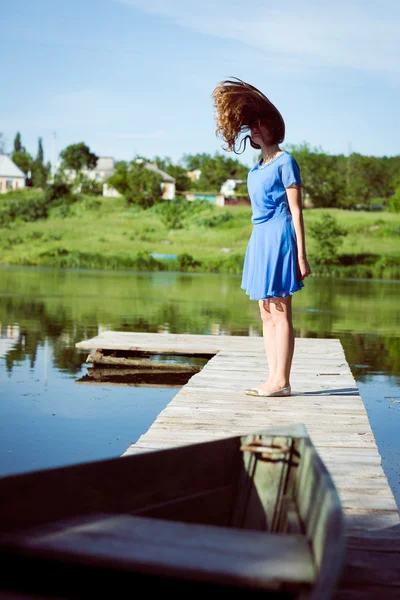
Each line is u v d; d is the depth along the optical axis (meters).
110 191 58.09
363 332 13.00
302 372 6.69
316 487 1.93
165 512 2.30
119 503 2.18
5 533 1.82
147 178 50.56
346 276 36.09
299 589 1.60
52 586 1.71
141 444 4.05
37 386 7.44
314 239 38.09
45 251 39.09
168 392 7.32
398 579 2.49
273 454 2.42
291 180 4.84
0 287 22.14
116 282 26.39
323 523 1.69
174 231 44.09
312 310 17.73
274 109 4.90
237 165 70.94
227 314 15.60
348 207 50.75
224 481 2.49
